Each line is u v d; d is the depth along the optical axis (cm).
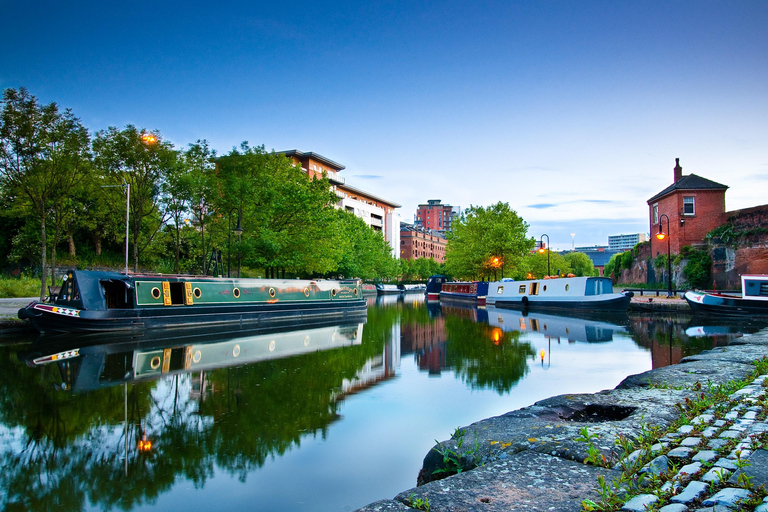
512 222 5450
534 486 361
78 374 1284
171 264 4422
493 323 2742
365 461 691
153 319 2181
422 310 4006
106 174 2502
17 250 3844
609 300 3195
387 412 928
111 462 699
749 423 488
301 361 1495
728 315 2778
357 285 3441
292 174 3528
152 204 2780
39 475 658
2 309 2462
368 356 1588
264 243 2895
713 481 332
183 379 1232
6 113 1966
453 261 5991
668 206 4022
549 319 2950
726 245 3541
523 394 1053
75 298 2036
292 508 556
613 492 330
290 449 743
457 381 1191
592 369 1310
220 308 2475
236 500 577
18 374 1284
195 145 2920
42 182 2081
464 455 466
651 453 411
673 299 3266
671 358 1465
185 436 805
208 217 2942
